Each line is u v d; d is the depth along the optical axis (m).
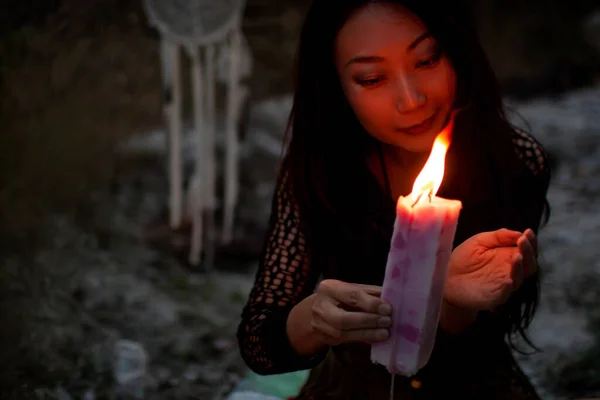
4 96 4.18
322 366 1.82
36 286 3.21
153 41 4.61
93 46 4.49
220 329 3.22
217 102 5.26
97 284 3.46
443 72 1.52
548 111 6.85
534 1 9.44
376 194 1.76
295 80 1.74
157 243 4.11
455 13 1.54
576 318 3.32
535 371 2.90
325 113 1.72
